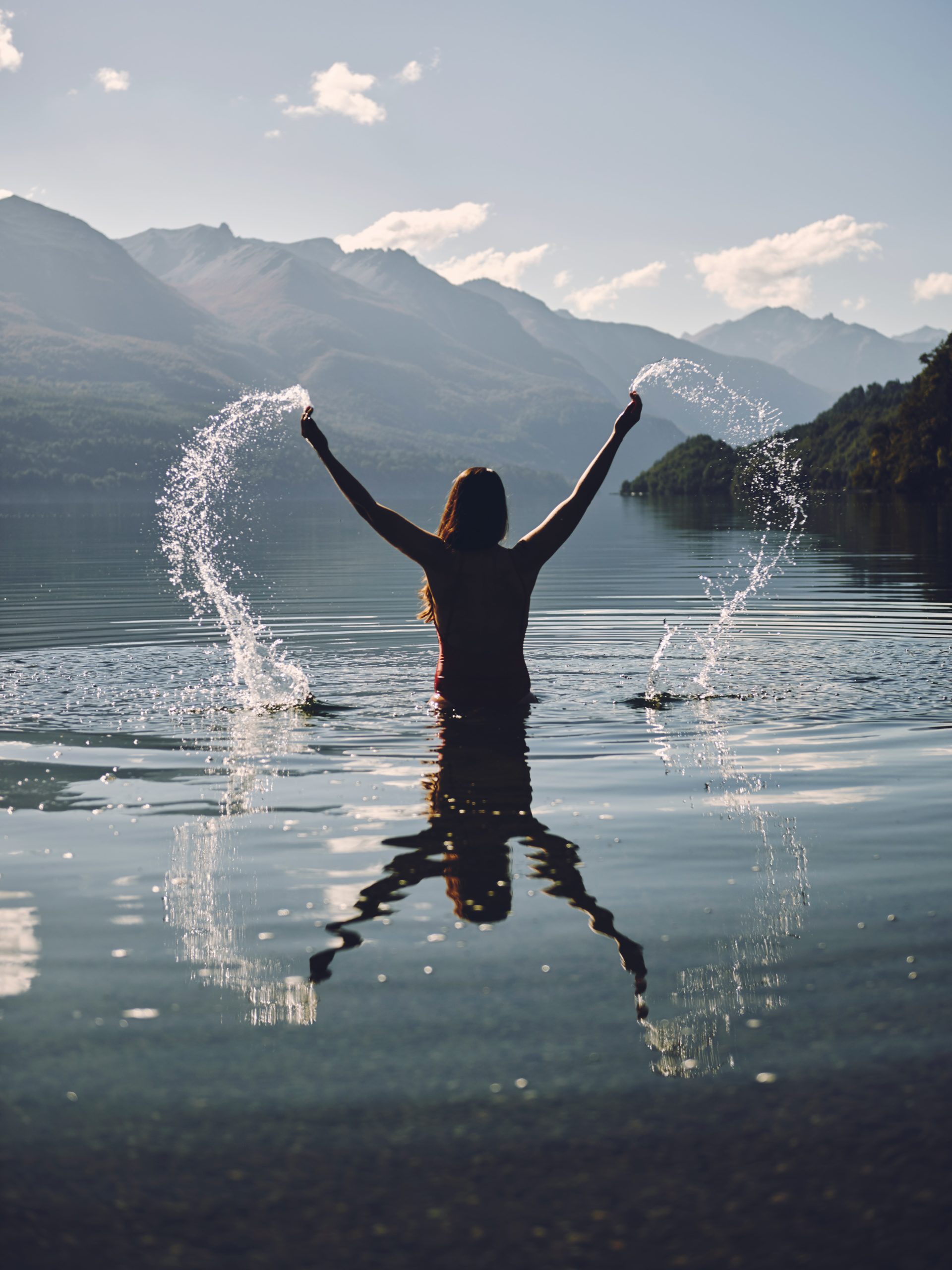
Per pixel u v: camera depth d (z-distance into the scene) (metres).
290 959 2.17
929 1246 1.33
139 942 2.28
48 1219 1.41
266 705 5.10
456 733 4.44
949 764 3.85
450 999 1.98
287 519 42.66
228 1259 1.33
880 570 13.50
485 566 4.84
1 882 2.68
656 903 2.46
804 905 2.45
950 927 2.30
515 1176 1.48
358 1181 1.47
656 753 4.06
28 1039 1.85
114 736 4.45
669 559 16.31
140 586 12.55
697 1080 1.70
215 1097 1.67
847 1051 1.78
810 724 4.56
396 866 2.75
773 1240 1.35
